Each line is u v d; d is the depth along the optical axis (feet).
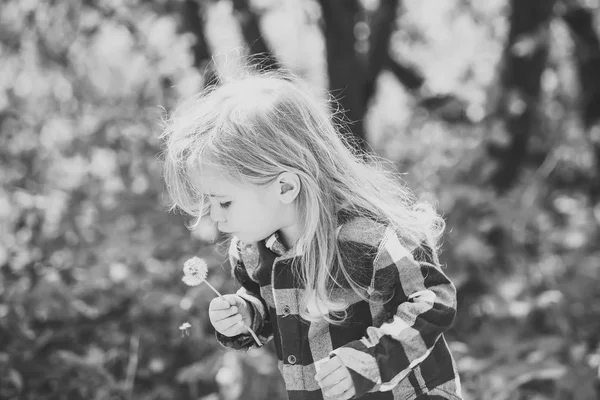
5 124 10.02
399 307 4.44
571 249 10.25
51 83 10.72
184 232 9.43
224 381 8.15
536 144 11.58
